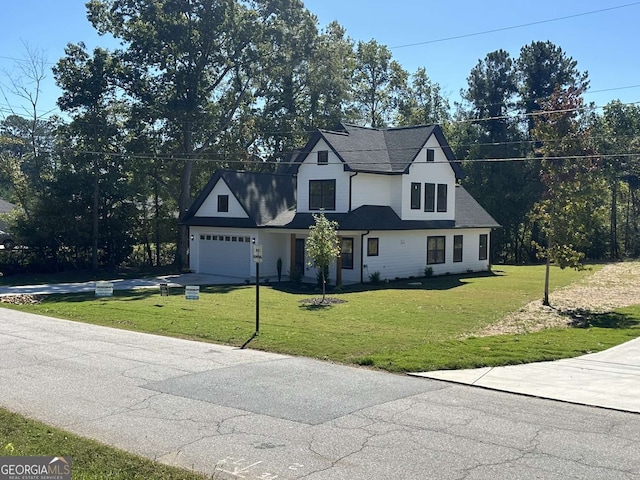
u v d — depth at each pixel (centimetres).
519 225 5075
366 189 3000
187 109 3825
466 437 775
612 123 5469
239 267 3234
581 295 2462
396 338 1460
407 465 683
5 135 3956
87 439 751
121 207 3797
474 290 2638
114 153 3709
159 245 4253
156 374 1116
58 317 1881
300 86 4603
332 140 2988
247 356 1280
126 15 3881
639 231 5603
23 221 3556
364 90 5759
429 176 3250
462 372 1129
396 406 914
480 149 5169
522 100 5297
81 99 3578
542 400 951
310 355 1284
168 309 1994
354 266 2909
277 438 772
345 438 771
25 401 939
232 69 4156
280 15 4247
